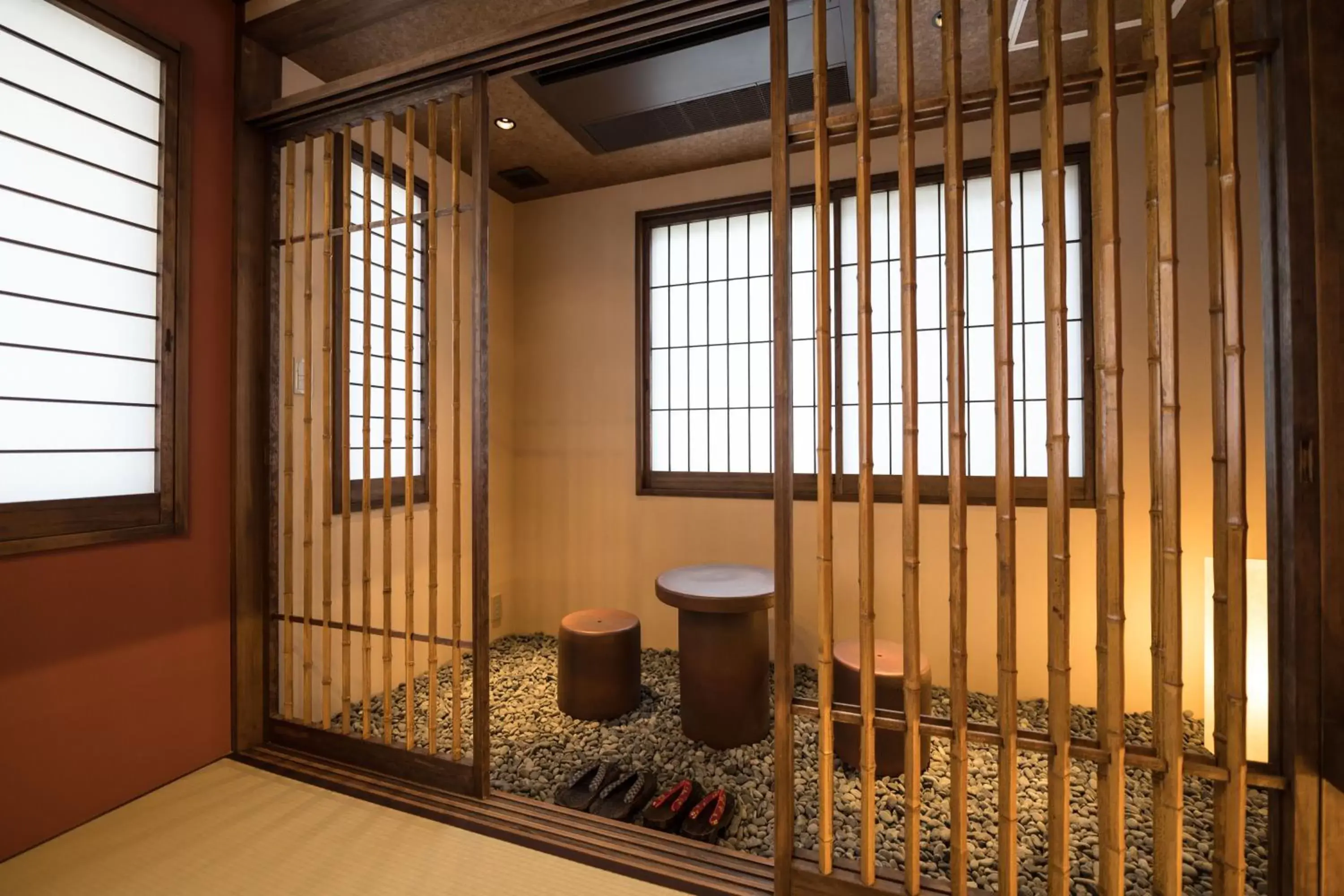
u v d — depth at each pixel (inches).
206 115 82.1
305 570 82.9
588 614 109.4
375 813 70.3
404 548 115.3
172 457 77.4
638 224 136.2
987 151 110.3
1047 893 59.9
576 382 140.8
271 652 87.6
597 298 139.3
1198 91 97.3
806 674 117.7
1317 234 45.5
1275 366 47.5
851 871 56.5
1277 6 46.9
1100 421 49.8
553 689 113.6
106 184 71.2
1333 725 45.1
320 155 99.6
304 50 91.0
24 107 64.1
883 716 55.6
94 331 70.1
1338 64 45.3
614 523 137.3
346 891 57.7
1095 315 50.0
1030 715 99.7
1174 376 47.8
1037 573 105.0
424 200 119.2
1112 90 48.7
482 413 72.8
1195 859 65.6
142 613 74.4
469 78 74.4
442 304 124.4
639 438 135.8
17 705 63.6
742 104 102.0
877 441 116.9
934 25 85.3
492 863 61.6
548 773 84.2
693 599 89.7
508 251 144.7
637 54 90.2
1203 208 97.3
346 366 80.8
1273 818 47.6
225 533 84.4
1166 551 48.2
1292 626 46.1
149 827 67.6
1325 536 45.4
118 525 72.0
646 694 110.3
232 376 84.7
